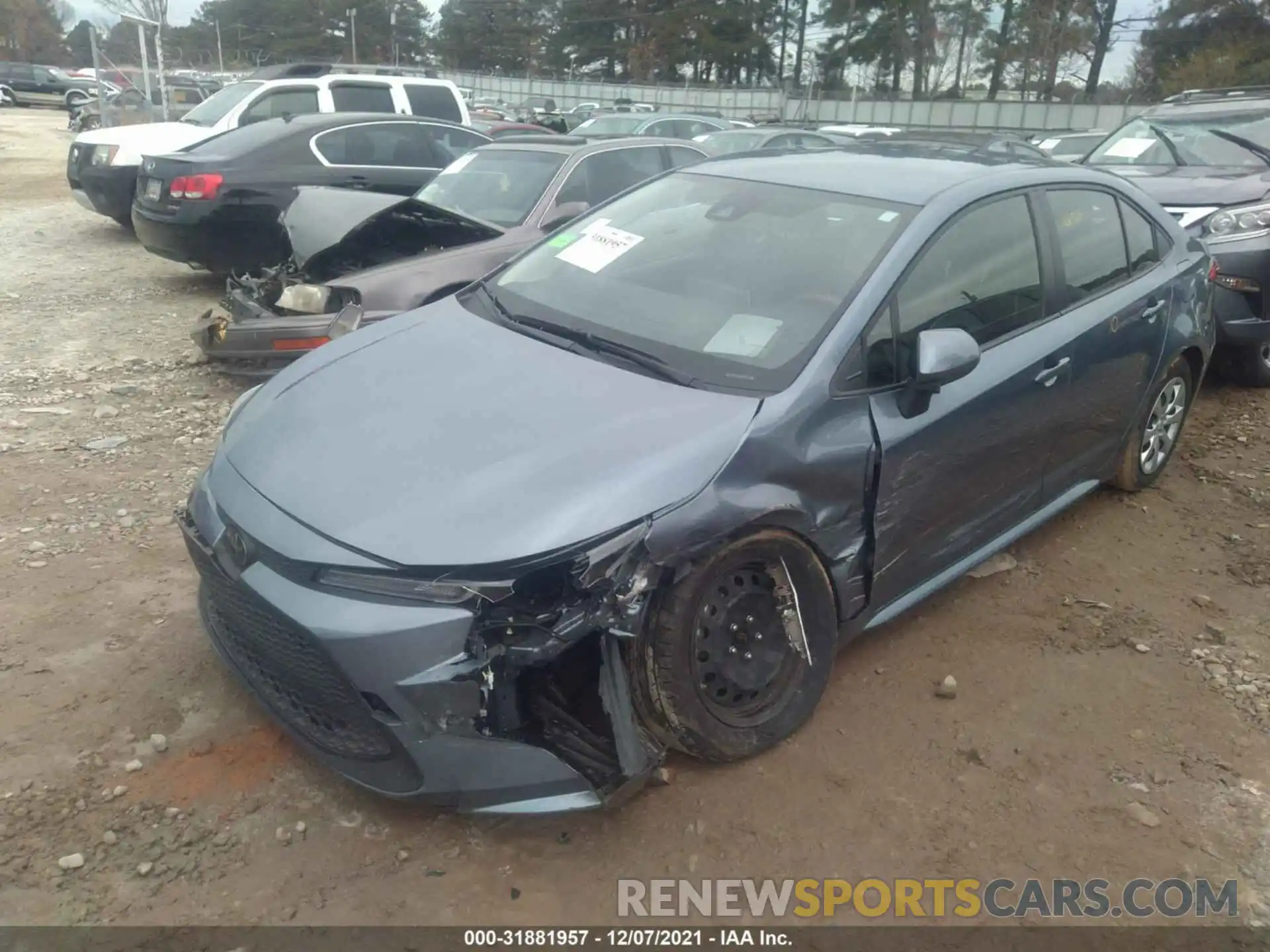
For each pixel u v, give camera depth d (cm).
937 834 301
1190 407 539
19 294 930
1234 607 430
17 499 484
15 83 4562
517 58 7494
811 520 314
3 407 613
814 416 316
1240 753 340
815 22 5325
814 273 355
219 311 645
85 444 557
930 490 358
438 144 1004
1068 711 358
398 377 340
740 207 402
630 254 399
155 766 312
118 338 786
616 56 6500
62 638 373
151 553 439
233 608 301
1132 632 408
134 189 1159
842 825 302
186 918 261
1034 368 391
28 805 293
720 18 5834
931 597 430
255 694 311
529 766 269
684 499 284
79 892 266
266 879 274
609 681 277
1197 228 670
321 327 579
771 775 320
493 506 274
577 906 271
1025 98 4300
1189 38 4297
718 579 298
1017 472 405
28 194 1606
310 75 1323
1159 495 537
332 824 294
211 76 4875
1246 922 275
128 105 2167
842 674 375
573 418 306
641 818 301
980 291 380
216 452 344
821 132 1634
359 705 270
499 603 265
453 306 407
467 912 268
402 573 265
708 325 348
